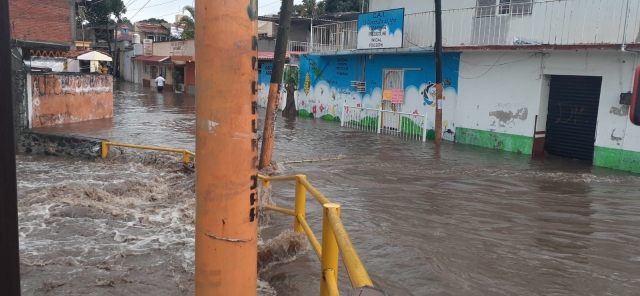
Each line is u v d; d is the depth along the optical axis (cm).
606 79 1118
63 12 2584
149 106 2512
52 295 439
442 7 1517
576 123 1233
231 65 187
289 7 985
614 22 1115
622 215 702
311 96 2177
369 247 539
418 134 1590
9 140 186
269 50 3039
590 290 446
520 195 816
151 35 5662
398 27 1562
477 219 669
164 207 748
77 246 567
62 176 963
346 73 1928
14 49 1513
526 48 1206
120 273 491
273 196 777
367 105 1816
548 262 512
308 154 1223
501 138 1353
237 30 186
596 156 1146
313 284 445
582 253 543
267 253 510
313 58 2142
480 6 1345
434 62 1527
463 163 1130
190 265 515
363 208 712
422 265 486
